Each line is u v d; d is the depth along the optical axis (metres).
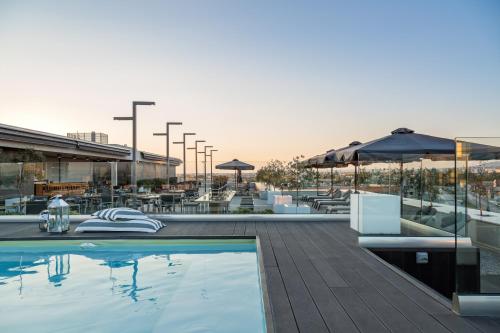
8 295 4.83
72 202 10.88
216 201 10.30
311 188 12.33
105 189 11.02
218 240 7.48
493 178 4.02
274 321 3.14
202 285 5.18
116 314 4.19
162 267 6.16
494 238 3.73
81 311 4.28
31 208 10.05
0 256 7.00
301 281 4.32
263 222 9.37
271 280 4.37
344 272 4.71
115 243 7.54
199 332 3.61
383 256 6.27
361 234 6.62
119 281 5.41
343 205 10.54
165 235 7.61
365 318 3.21
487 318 3.23
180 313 4.12
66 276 5.68
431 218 6.23
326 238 7.10
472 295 3.35
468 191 3.97
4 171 10.23
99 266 6.24
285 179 13.01
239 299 4.60
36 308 4.38
